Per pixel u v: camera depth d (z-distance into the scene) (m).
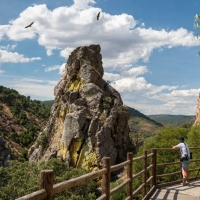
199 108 36.09
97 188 42.88
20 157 117.38
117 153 68.25
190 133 24.02
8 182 38.97
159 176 11.29
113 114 68.44
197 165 18.55
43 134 75.62
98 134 63.19
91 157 61.66
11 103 186.62
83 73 74.38
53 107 79.25
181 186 11.57
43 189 3.44
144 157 9.54
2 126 150.50
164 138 32.09
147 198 9.57
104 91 73.38
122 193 24.00
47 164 47.50
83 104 69.75
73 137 63.47
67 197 31.47
